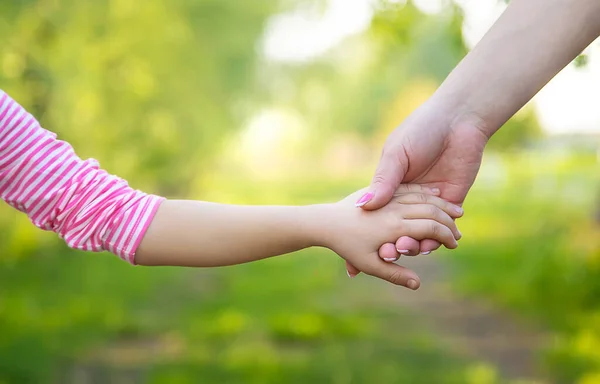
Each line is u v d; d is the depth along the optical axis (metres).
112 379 4.90
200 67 15.98
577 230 8.22
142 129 13.00
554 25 1.81
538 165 12.31
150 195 1.67
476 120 1.83
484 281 8.80
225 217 1.66
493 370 5.14
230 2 16.73
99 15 10.05
